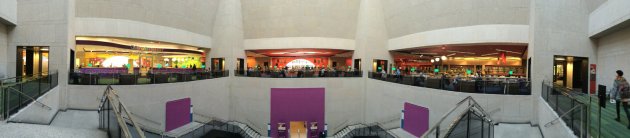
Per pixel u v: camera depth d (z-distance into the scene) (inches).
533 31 463.5
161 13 636.7
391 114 673.0
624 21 358.0
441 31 612.7
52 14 474.3
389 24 774.5
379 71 792.3
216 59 821.9
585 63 484.1
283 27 804.0
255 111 772.6
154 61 1039.6
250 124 777.6
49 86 404.5
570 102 264.1
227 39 804.6
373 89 754.8
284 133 730.8
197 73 679.1
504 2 520.7
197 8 732.0
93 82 480.1
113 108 209.6
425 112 564.4
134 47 716.0
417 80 592.7
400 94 641.0
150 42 660.1
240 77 793.6
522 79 489.4
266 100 761.6
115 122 209.6
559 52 458.0
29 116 310.5
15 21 466.9
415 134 589.3
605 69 454.0
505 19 524.4
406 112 619.5
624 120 263.7
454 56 965.8
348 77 783.1
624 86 252.2
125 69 673.0
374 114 748.6
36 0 479.2
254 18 820.0
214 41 824.9
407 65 1195.3
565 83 535.2
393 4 729.0
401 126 634.8
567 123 272.8
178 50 857.5
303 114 761.6
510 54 814.5
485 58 986.1
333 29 804.6
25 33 477.4
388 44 799.1
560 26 462.0
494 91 459.8
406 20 697.6
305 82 760.3
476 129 259.3
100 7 542.6
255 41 841.5
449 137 202.1
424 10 637.9
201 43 779.4
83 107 473.4
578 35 475.8
